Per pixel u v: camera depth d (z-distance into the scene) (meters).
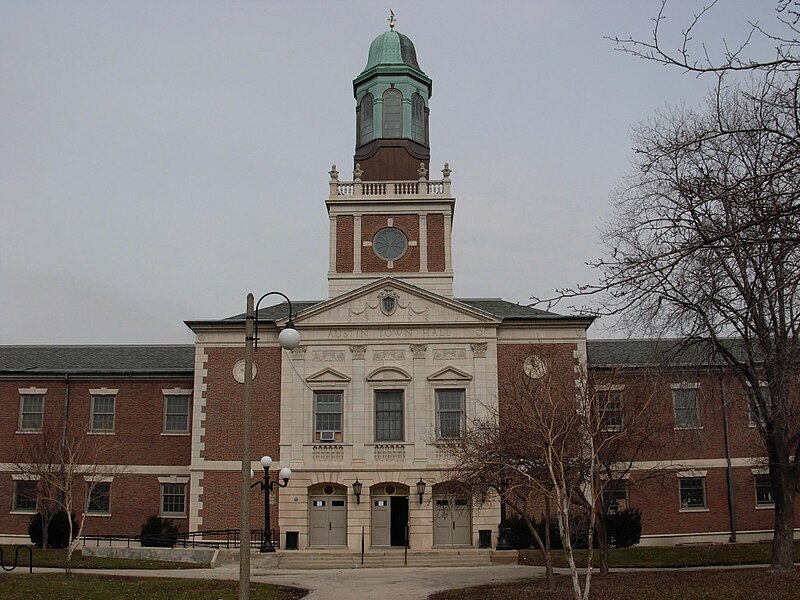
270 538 39.41
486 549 40.53
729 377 34.12
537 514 41.03
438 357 43.81
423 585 29.81
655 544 44.53
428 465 42.53
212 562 36.97
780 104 13.62
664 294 17.45
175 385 49.06
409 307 44.25
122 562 37.44
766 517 45.56
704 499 45.56
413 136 52.69
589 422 25.33
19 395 49.22
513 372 42.00
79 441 45.16
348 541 41.78
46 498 42.41
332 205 49.62
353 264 48.84
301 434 43.12
